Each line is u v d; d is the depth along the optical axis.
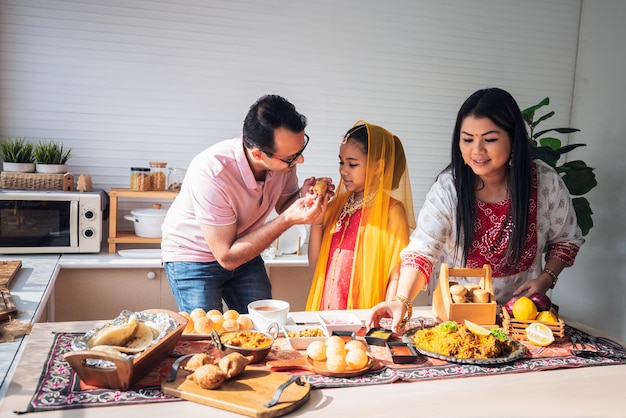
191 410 1.22
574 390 1.40
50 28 3.20
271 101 1.94
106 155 3.36
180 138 3.44
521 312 1.76
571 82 4.08
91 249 3.05
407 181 2.33
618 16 3.69
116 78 3.31
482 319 1.81
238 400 1.24
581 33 4.02
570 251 2.04
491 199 2.00
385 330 1.72
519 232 1.94
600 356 1.61
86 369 1.28
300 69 3.56
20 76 3.20
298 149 1.98
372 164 2.21
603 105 3.80
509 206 1.96
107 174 3.38
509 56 3.93
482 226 2.00
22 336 1.63
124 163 3.39
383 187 2.22
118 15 3.28
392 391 1.35
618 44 3.68
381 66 3.69
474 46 3.85
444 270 1.85
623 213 3.60
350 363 1.42
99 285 3.00
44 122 3.26
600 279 3.76
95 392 1.28
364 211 2.23
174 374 1.32
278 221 2.10
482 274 1.88
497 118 1.83
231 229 2.14
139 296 3.07
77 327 1.69
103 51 3.28
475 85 3.88
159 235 3.17
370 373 1.44
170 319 1.50
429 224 2.01
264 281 2.53
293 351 1.57
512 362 1.54
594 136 3.88
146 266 3.00
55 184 3.06
